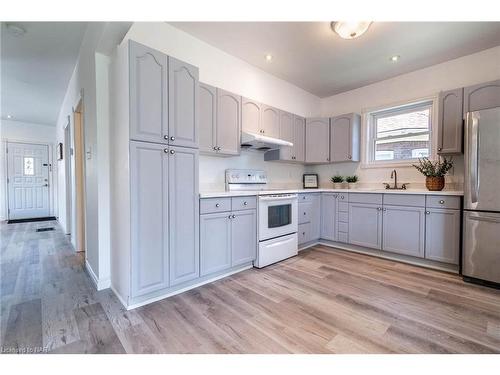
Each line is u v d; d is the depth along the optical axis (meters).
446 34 2.54
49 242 3.87
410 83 3.45
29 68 3.39
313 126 3.99
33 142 6.21
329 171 4.31
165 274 1.98
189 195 2.13
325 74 3.55
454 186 3.01
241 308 1.85
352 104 4.10
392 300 1.98
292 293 2.10
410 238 2.84
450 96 2.84
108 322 1.67
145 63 1.87
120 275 1.99
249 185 3.33
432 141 3.25
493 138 2.21
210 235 2.29
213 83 2.85
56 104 4.86
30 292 2.13
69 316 1.74
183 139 2.10
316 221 3.66
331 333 1.55
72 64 3.29
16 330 1.58
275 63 3.24
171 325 1.63
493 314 1.77
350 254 3.26
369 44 2.75
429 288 2.21
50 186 6.48
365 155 3.87
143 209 1.86
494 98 2.56
